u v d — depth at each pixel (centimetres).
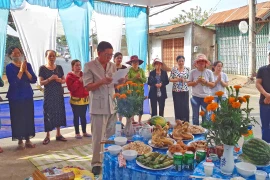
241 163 185
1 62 440
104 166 235
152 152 217
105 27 574
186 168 192
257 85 377
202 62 443
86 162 371
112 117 319
